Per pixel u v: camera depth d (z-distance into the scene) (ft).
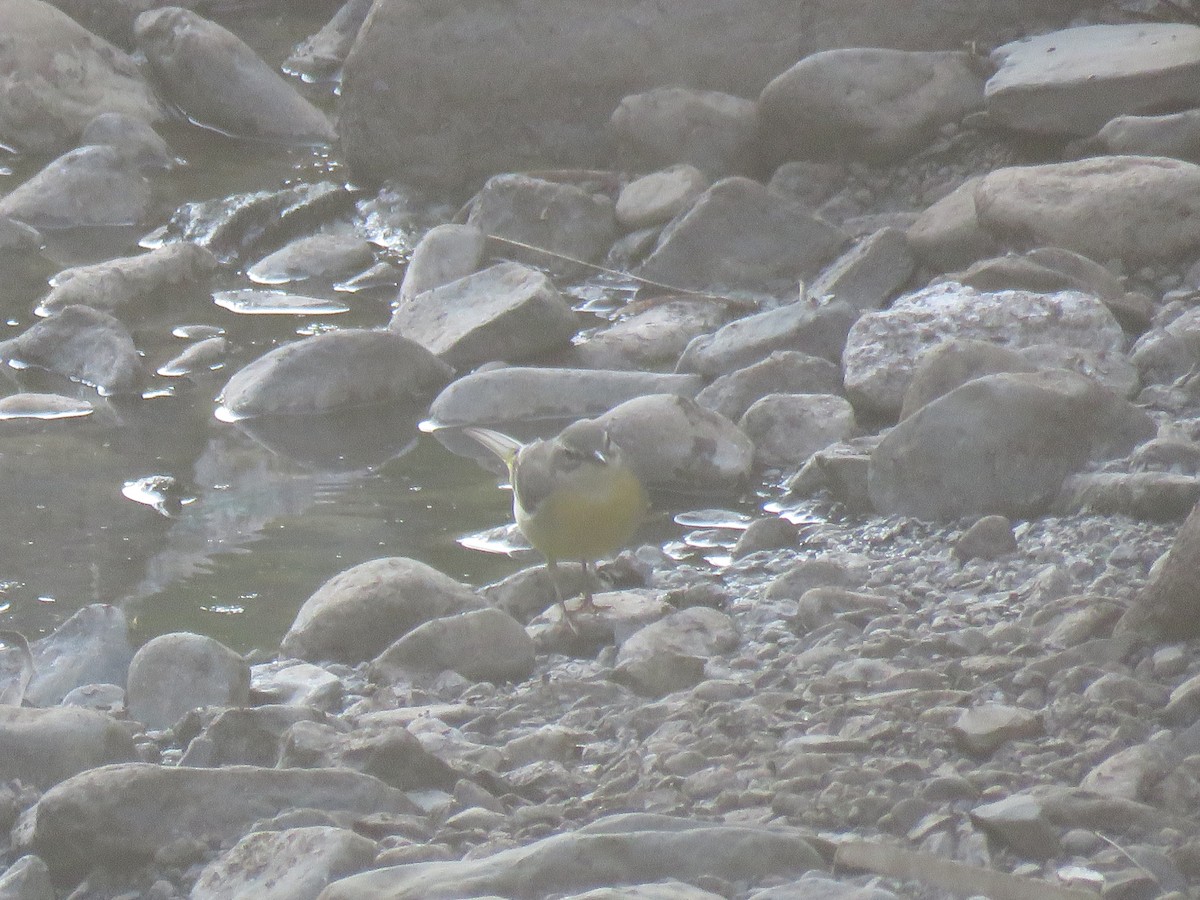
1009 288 54.44
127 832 26.68
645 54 74.08
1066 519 42.11
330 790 27.53
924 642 34.14
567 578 41.34
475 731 32.58
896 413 50.67
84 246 71.87
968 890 22.22
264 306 64.75
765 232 64.90
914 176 68.44
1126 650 31.63
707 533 45.39
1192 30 67.51
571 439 36.37
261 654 38.73
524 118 75.31
